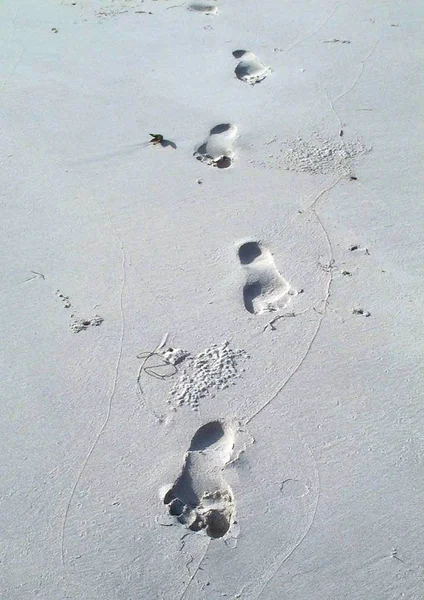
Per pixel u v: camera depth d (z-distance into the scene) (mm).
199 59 3814
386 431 2010
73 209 2816
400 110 3434
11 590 1674
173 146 3172
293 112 3410
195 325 2328
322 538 1772
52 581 1693
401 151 3150
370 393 2113
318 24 4184
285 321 2348
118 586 1687
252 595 1666
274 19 4234
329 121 3348
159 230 2709
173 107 3428
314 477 1900
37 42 3990
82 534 1783
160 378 2156
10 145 3180
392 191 2914
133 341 2273
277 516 1820
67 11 4332
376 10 4348
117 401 2096
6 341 2281
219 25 4164
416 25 4176
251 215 2789
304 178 2994
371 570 1710
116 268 2547
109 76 3670
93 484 1889
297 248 2635
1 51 3904
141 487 1883
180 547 1761
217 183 2967
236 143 3205
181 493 1885
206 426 2035
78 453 1962
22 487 1884
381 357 2223
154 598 1664
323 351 2242
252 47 3934
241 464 1936
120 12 4312
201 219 2766
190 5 4391
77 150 3146
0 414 2064
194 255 2600
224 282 2490
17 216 2781
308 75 3701
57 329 2318
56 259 2586
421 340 2275
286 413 2061
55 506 1841
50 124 3316
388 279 2502
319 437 1997
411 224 2740
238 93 3545
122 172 3018
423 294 2443
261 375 2170
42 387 2141
